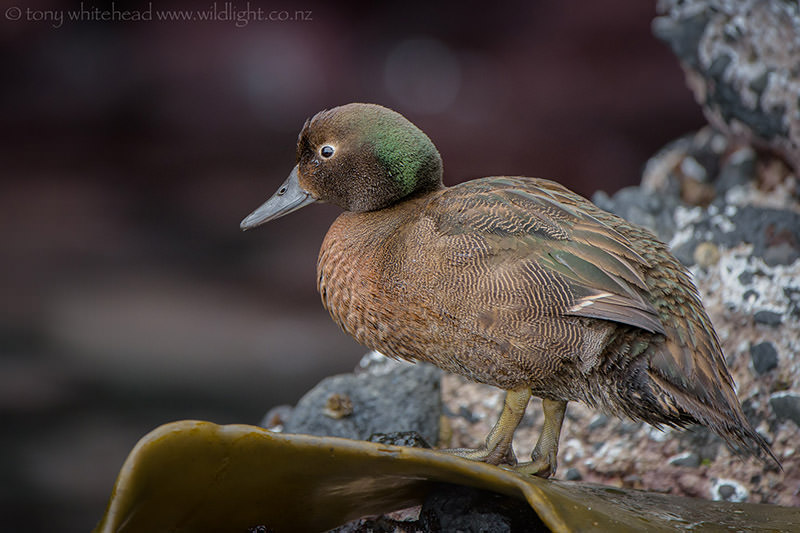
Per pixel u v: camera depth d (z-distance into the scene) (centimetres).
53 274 1568
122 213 1853
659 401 557
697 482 678
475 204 588
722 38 883
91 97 2102
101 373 1241
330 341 1362
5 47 2073
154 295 1500
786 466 668
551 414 620
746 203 842
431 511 543
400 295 587
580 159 1864
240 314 1448
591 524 482
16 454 1056
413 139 637
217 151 2080
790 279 736
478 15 2012
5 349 1295
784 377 696
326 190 656
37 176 1986
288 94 2086
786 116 845
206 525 512
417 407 715
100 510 987
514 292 554
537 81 1933
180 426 470
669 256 593
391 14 2077
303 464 498
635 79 1839
